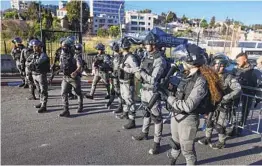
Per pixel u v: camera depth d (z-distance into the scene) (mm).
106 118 5812
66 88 5668
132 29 66438
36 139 4547
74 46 6059
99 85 9258
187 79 2938
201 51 2869
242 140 4879
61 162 3797
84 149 4238
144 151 4242
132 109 5207
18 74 10500
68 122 5461
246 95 4934
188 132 3012
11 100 6926
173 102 3018
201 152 4312
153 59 3994
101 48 7125
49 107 6430
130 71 4699
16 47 8406
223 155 4227
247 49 20547
